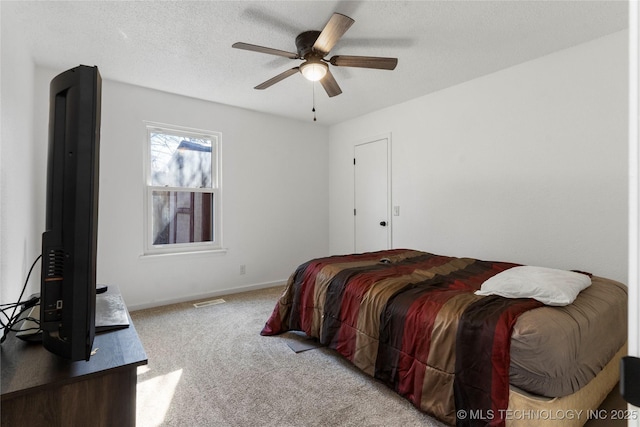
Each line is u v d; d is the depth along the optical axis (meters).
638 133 0.38
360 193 4.41
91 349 1.03
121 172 3.28
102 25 2.24
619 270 2.35
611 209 2.38
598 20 2.19
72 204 0.98
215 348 2.47
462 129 3.25
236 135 4.03
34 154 2.71
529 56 2.69
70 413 0.93
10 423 0.88
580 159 2.51
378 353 1.92
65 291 0.98
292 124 4.53
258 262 4.23
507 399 1.35
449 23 2.22
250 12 2.10
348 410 1.72
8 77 1.91
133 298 3.35
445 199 3.42
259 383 1.99
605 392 1.66
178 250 3.69
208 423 1.63
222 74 3.04
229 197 3.99
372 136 4.21
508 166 2.92
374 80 3.17
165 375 2.08
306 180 4.68
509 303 1.60
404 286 2.04
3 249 1.75
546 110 2.68
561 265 2.62
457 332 1.54
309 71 2.31
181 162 3.73
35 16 2.12
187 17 2.15
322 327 2.34
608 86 2.38
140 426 1.60
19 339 1.15
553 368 1.28
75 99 1.00
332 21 1.82
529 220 2.80
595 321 1.52
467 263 2.68
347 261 2.72
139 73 3.02
